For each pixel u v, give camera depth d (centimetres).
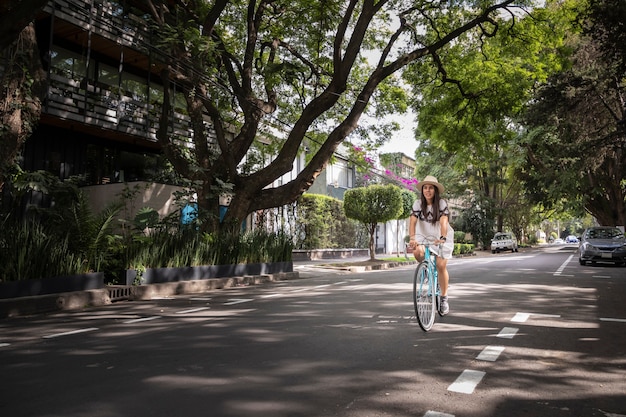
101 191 1656
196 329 604
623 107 2480
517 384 367
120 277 1020
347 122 1537
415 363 426
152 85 2045
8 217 948
